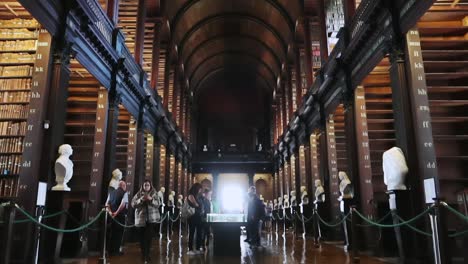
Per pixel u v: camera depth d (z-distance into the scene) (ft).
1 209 18.63
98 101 35.09
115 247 28.60
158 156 56.65
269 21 80.48
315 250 30.94
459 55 28.84
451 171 27.96
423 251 21.97
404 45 25.41
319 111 47.91
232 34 92.12
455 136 27.66
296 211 52.75
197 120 117.91
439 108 29.32
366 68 32.37
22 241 21.59
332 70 38.68
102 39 31.12
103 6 36.55
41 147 23.43
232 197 115.75
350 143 35.50
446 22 29.01
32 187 22.62
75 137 37.32
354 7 36.70
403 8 25.13
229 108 120.57
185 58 89.15
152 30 57.36
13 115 24.93
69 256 27.48
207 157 108.78
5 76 25.77
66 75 25.64
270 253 28.43
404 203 23.50
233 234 26.63
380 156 37.88
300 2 61.16
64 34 25.21
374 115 39.14
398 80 25.21
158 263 22.65
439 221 14.96
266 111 119.03
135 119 44.93
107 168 33.88
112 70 35.81
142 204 23.25
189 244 28.91
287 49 79.82
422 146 23.36
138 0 46.98
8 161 24.08
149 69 56.29
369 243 30.60
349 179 35.40
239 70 114.11
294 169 71.41
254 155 109.50
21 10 26.94
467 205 19.95
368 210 32.35
